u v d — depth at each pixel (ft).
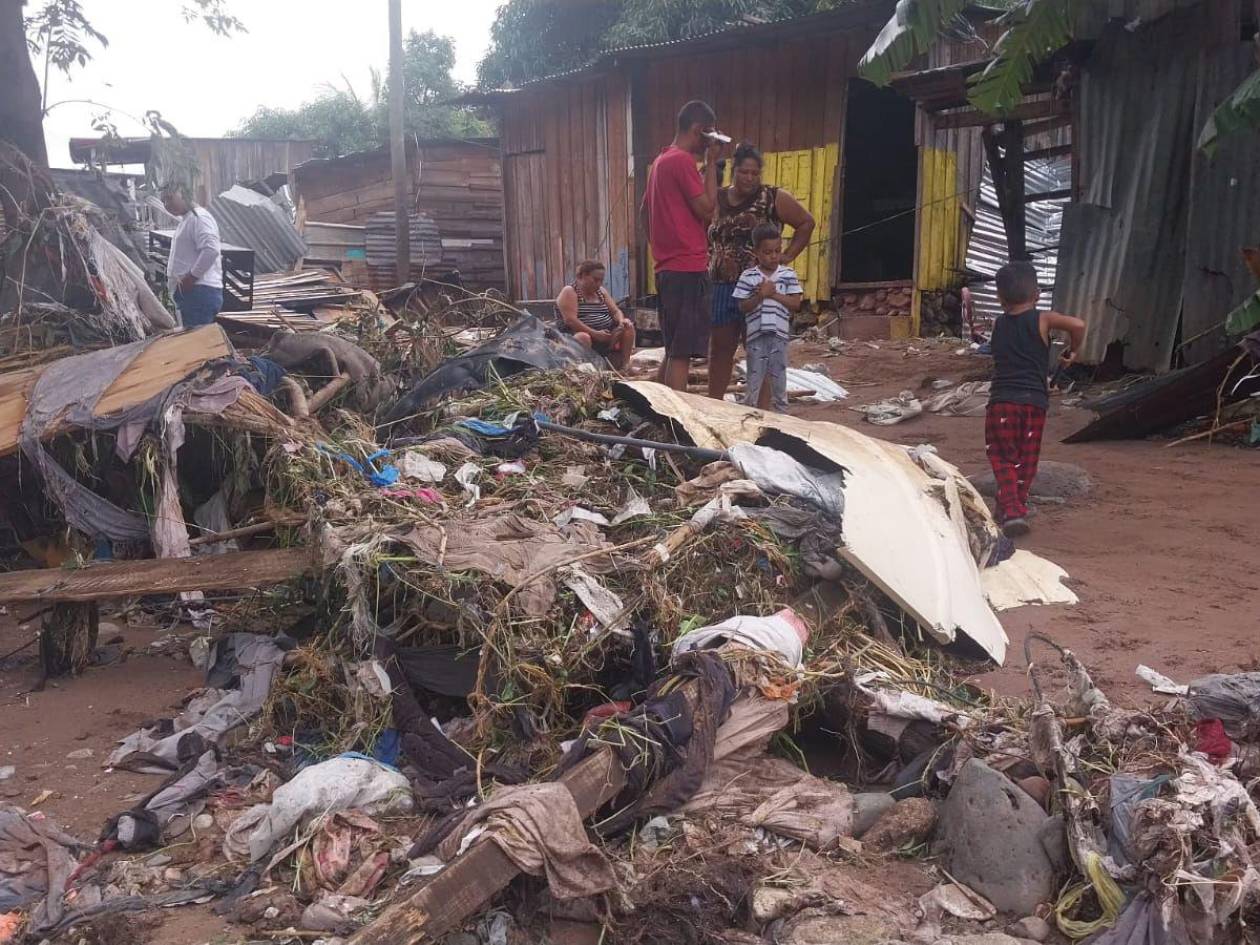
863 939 9.53
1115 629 16.48
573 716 13.06
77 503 17.35
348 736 13.35
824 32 51.08
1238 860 9.09
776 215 25.36
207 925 10.29
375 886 10.54
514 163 64.49
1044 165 59.21
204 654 17.08
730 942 9.70
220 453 18.71
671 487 16.84
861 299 52.90
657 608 13.51
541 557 13.91
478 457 17.78
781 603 14.58
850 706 12.72
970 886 10.32
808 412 35.45
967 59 51.49
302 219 76.54
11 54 30.89
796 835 11.14
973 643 15.03
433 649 13.43
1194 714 11.51
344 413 20.38
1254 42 30.14
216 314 34.12
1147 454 27.84
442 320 27.55
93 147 56.75
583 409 19.86
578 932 10.01
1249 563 19.36
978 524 19.17
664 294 24.52
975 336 47.03
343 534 14.37
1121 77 34.30
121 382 18.24
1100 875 9.65
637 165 56.75
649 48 53.62
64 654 16.70
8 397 18.97
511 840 9.53
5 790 13.04
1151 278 33.71
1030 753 11.16
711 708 11.70
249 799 12.60
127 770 13.55
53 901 10.68
